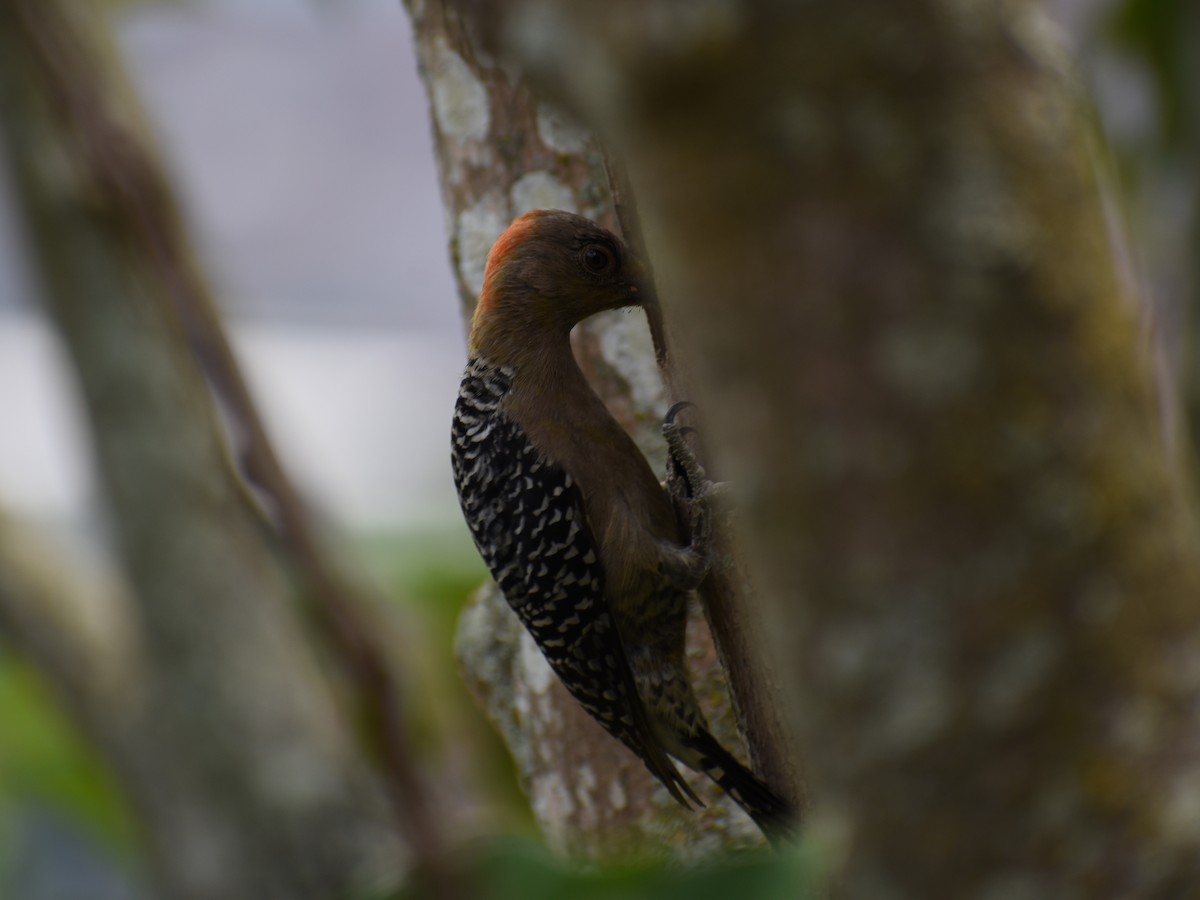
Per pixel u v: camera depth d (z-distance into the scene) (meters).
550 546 8.07
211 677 9.59
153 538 9.20
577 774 8.88
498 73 8.51
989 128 2.97
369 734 2.84
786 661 3.38
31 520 10.96
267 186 13.81
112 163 3.01
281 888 9.83
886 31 2.89
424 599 10.44
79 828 12.23
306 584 2.87
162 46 12.23
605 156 7.32
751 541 3.34
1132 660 3.27
